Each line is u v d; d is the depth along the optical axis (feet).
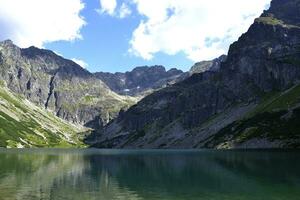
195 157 577.02
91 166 434.71
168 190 248.93
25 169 387.75
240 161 457.68
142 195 231.30
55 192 239.71
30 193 235.20
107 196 227.61
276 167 375.25
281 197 219.20
